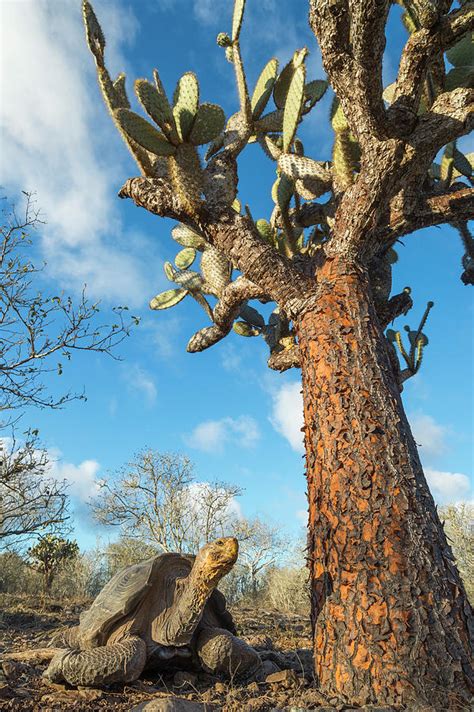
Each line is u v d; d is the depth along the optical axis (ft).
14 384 27.09
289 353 20.51
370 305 14.35
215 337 23.04
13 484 29.37
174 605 13.38
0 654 16.96
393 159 14.03
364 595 11.16
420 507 11.93
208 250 22.97
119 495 52.85
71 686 12.40
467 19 12.83
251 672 13.82
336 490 12.35
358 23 11.87
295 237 19.49
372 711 9.78
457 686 10.21
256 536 54.39
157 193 16.60
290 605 38.58
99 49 16.46
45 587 45.85
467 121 13.89
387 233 16.20
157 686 12.85
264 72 18.54
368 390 13.03
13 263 26.61
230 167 16.62
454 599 11.21
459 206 15.97
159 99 14.83
